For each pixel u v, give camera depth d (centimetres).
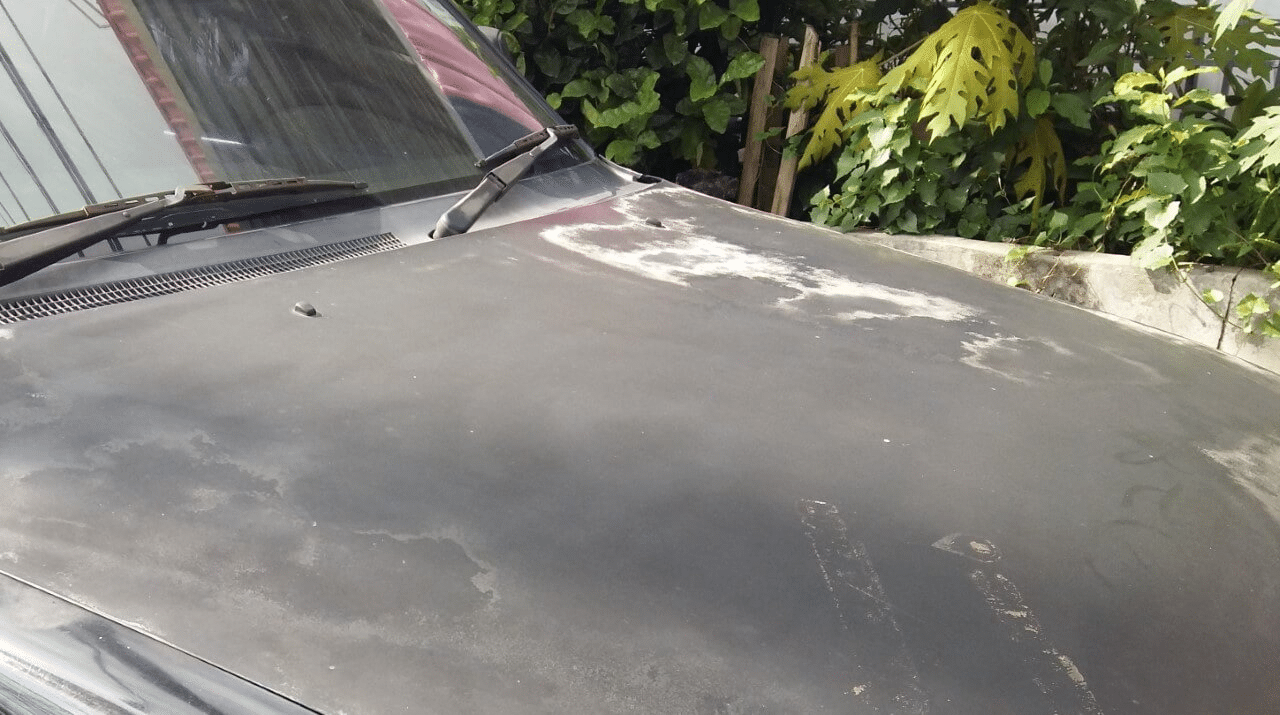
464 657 101
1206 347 211
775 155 532
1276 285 355
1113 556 125
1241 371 196
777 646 105
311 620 104
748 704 99
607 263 198
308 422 132
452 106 230
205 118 181
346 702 97
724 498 126
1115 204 399
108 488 118
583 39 536
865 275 216
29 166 156
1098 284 398
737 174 574
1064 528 129
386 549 113
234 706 96
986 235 447
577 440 134
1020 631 111
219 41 192
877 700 101
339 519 116
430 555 112
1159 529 132
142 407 131
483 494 122
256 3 204
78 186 159
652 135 525
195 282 160
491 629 104
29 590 106
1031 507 132
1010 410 158
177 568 109
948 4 482
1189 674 110
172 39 185
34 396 131
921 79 427
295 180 184
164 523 114
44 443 124
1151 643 113
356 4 231
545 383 147
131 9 182
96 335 144
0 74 161
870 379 162
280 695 97
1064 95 418
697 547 117
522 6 525
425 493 121
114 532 112
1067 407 163
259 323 153
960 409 156
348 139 201
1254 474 153
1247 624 120
